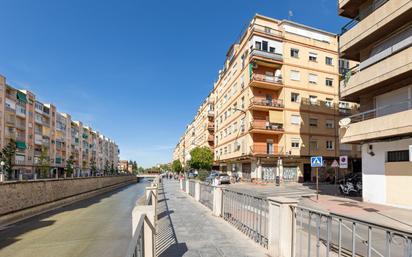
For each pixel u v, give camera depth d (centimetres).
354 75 1627
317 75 3597
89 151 9538
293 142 3366
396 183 1370
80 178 3269
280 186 2828
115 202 2795
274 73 3547
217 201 966
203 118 6544
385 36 1509
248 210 687
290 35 3503
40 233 1373
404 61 1264
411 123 1200
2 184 1677
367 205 1394
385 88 1510
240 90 3753
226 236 670
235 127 3944
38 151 6012
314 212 421
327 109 3591
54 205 2408
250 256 521
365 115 1662
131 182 8069
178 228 761
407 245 259
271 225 525
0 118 4684
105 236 1273
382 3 1514
